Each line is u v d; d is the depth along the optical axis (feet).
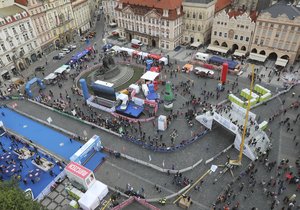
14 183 151.94
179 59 336.90
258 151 194.39
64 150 212.64
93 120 238.68
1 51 311.88
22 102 277.44
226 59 315.99
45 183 185.47
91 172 171.42
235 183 175.63
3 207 124.16
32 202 137.08
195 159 195.83
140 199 151.74
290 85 270.87
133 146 211.82
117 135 222.28
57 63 353.92
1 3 322.14
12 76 329.72
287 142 205.05
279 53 310.24
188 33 369.50
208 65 312.09
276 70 292.81
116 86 289.33
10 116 257.14
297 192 167.32
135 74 311.88
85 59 348.79
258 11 381.81
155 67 307.58
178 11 345.92
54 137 226.99
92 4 534.37
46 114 256.11
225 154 199.00
